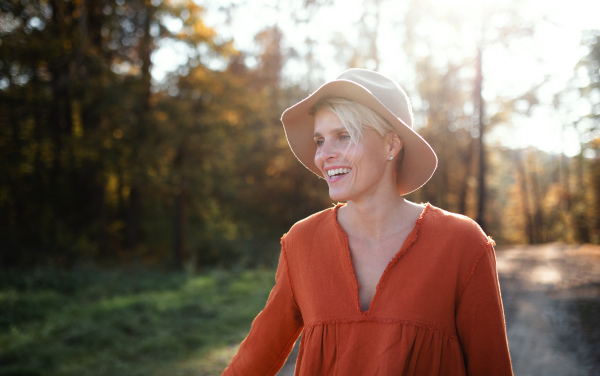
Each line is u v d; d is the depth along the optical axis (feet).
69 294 32.17
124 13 46.03
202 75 48.88
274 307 4.16
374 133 3.62
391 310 3.37
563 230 109.91
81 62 43.47
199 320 23.58
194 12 47.39
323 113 3.75
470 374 3.42
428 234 3.52
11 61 40.55
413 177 3.95
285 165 68.44
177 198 50.03
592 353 18.83
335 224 3.83
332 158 3.64
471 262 3.42
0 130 43.47
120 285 34.96
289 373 15.47
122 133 44.45
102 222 51.44
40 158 45.88
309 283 3.78
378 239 3.67
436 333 3.31
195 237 55.93
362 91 3.50
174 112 46.37
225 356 18.54
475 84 69.00
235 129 51.47
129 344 19.69
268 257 51.90
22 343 19.16
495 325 3.38
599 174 96.37
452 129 83.61
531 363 18.08
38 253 43.24
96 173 47.88
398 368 3.20
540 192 136.87
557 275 40.78
